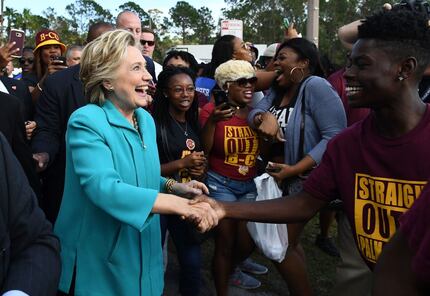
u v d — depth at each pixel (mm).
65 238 1946
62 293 1938
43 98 2924
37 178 2463
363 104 1607
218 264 3139
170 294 3682
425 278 1025
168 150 3098
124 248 1899
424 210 1063
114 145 1868
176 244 3160
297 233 2910
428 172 1526
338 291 2676
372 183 1656
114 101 1951
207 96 4316
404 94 1555
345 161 1755
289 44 2953
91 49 1911
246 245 3166
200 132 3268
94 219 1896
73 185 1926
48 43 4594
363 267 2520
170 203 1831
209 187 3221
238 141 3168
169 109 3170
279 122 2959
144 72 1933
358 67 1590
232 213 1977
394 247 1146
